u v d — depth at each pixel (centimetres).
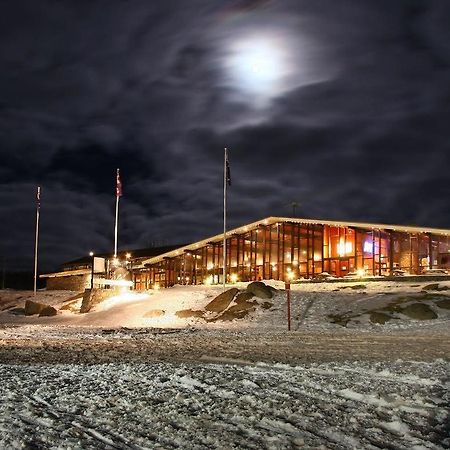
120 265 6222
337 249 5638
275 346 1939
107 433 682
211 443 639
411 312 3189
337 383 1035
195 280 6594
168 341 2214
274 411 802
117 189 6034
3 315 5362
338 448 628
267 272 6016
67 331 3012
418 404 863
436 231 4922
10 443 623
